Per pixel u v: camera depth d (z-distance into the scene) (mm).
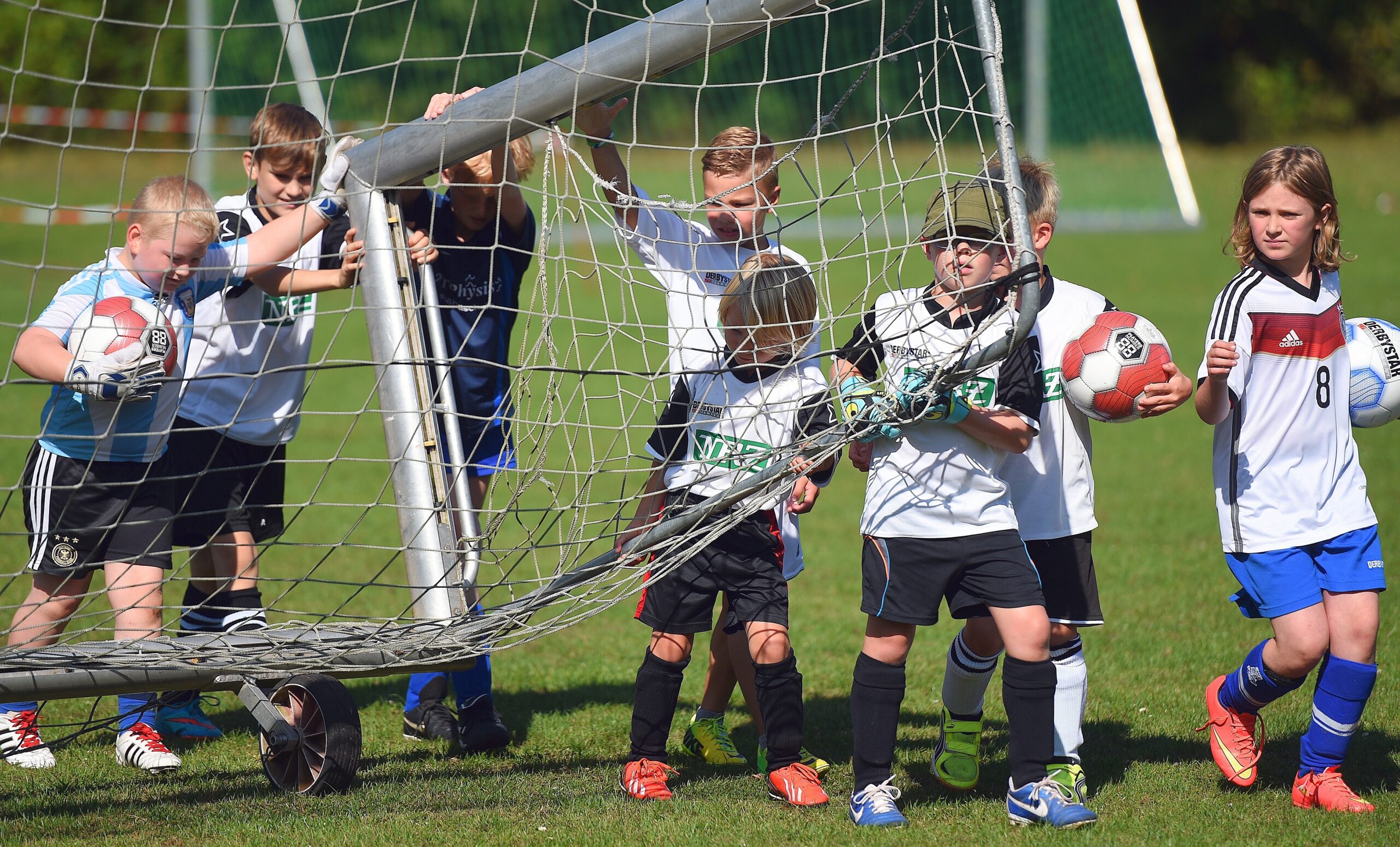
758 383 12227
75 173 77812
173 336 11898
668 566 11914
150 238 11570
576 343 12219
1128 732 14117
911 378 10859
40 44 76250
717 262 13977
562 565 12703
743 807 11805
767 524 12227
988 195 11031
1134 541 23188
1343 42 116688
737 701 16297
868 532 11398
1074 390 11680
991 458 11336
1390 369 11953
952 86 21391
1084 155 67625
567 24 68062
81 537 12438
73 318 11766
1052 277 12609
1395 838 10711
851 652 17656
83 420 12117
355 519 24547
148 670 11578
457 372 14391
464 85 67688
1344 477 11672
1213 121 115188
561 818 11406
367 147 12234
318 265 13914
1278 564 11531
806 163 57344
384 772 12969
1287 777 12562
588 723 14852
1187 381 11523
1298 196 11359
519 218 14531
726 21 10930
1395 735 13547
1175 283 52594
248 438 13938
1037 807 10969
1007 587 11031
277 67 10164
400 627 12352
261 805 11719
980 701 12406
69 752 13492
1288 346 11555
